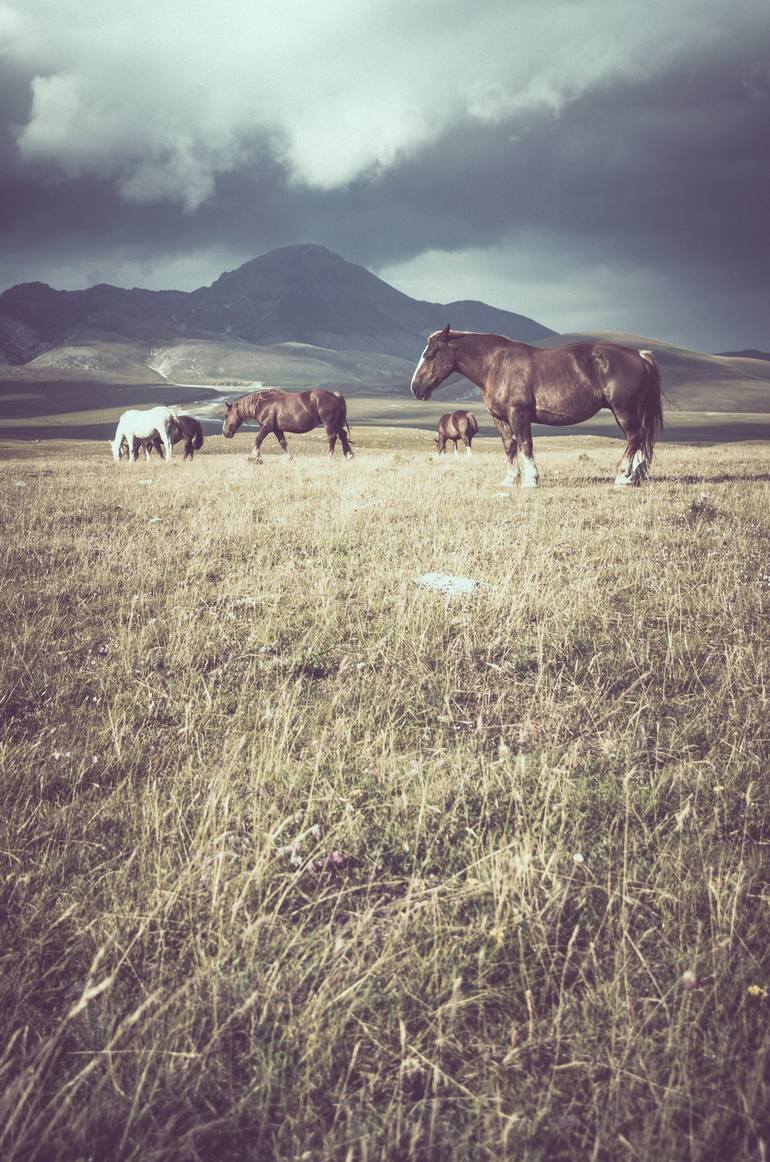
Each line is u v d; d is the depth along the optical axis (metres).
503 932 2.72
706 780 3.83
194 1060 2.26
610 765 4.11
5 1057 2.21
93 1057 2.33
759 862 3.17
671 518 11.70
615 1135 2.06
